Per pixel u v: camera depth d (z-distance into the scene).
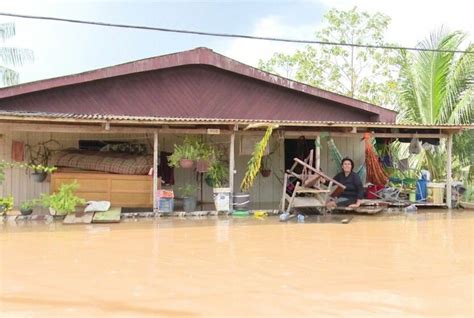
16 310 3.88
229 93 13.37
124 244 6.80
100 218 9.19
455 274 5.07
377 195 11.77
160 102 12.83
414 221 9.47
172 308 3.93
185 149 10.59
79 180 10.49
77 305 4.01
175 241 7.07
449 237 7.49
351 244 6.86
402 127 11.29
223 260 5.73
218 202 10.42
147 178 10.63
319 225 8.88
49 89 11.88
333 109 14.09
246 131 11.54
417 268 5.34
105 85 12.39
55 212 9.73
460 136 15.63
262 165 13.02
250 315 3.76
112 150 12.31
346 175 11.36
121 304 4.03
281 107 13.71
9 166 10.51
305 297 4.23
